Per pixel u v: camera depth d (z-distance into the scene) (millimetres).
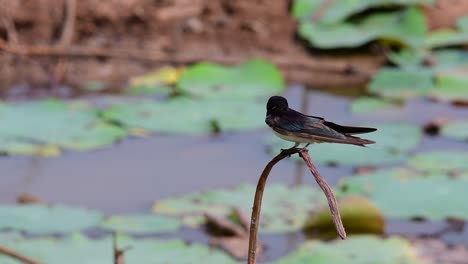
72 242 10133
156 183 12047
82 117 13828
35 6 16328
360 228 10719
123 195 11703
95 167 12492
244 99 14633
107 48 16188
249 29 16672
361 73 16016
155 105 14320
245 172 12359
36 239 10203
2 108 13969
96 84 15500
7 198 11531
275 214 10977
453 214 10953
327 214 10695
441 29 17094
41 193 11711
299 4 17016
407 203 11211
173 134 13531
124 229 10633
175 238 10531
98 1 16531
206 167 12516
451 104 14844
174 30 16594
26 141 12992
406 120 14141
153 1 16828
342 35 16531
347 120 14109
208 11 16875
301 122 6625
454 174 11891
